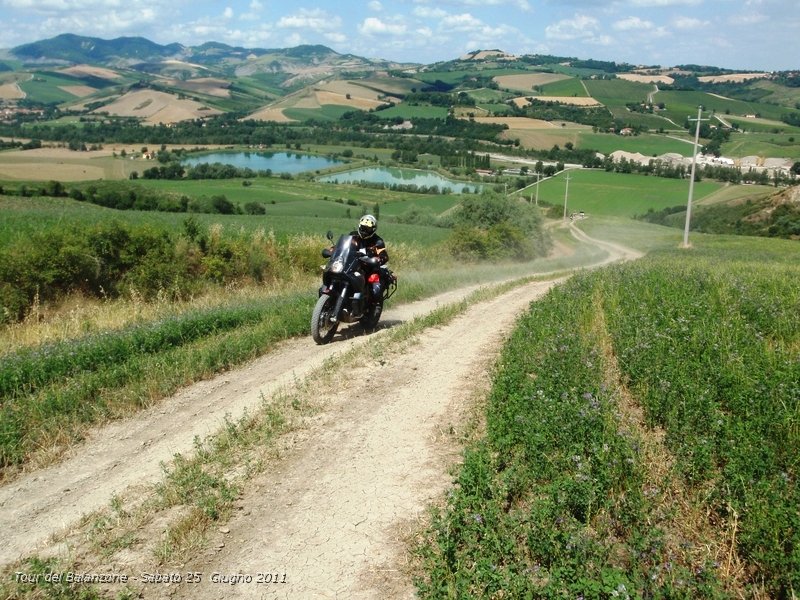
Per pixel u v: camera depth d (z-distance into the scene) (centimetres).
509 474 480
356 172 14875
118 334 977
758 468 455
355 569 403
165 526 452
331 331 1066
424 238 4606
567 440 534
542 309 1176
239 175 13062
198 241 1784
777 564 369
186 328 1037
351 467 545
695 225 9450
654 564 379
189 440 622
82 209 5097
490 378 786
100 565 405
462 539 408
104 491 517
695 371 679
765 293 1205
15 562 412
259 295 1614
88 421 677
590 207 10538
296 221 5419
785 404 567
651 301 1140
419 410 684
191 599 373
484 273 2752
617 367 801
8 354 902
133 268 1587
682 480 488
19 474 559
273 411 676
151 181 11662
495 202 5991
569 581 360
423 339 1036
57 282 1464
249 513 469
